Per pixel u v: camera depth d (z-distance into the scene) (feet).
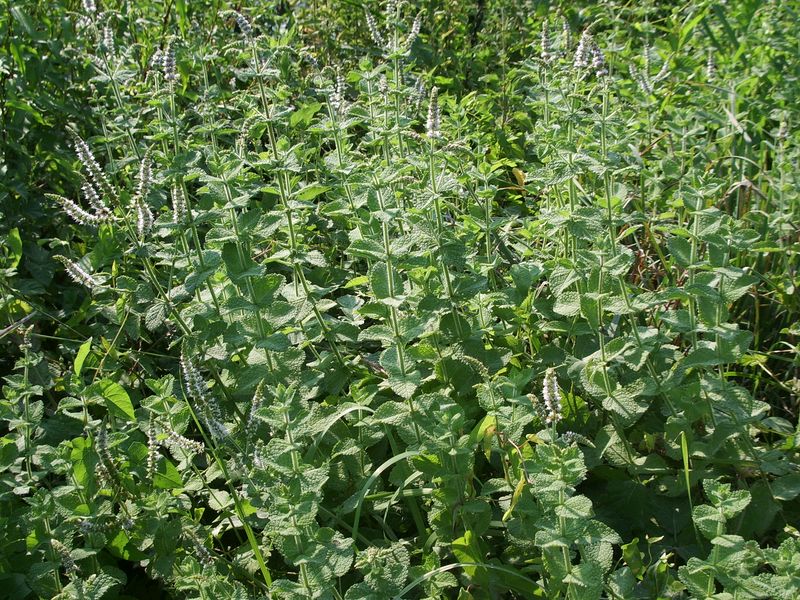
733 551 2.03
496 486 2.45
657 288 3.34
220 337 2.86
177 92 4.20
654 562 2.51
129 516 2.44
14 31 4.14
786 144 3.87
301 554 2.14
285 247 3.22
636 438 2.84
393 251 2.69
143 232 2.74
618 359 2.68
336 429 2.80
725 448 2.66
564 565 2.10
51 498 2.44
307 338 2.99
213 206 3.07
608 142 3.16
